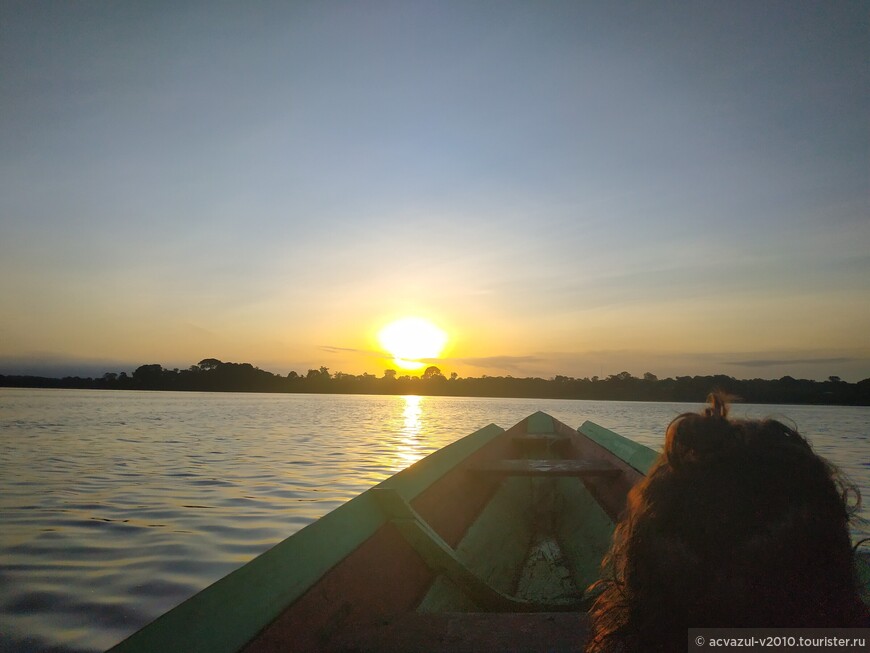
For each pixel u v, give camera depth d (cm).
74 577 616
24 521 863
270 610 184
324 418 3984
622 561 132
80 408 4625
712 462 116
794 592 107
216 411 4538
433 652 195
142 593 570
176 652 149
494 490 591
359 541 263
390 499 316
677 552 113
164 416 3681
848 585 112
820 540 109
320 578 218
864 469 1550
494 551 472
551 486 643
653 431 2998
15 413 3703
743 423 123
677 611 112
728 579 109
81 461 1521
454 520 452
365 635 206
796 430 128
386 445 2122
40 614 515
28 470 1361
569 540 530
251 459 1609
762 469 113
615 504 518
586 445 757
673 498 117
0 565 654
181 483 1205
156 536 785
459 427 3438
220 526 843
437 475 468
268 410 5028
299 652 182
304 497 1066
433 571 305
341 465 1516
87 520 873
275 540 771
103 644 457
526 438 866
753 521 110
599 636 129
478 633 208
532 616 222
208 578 619
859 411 7856
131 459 1573
